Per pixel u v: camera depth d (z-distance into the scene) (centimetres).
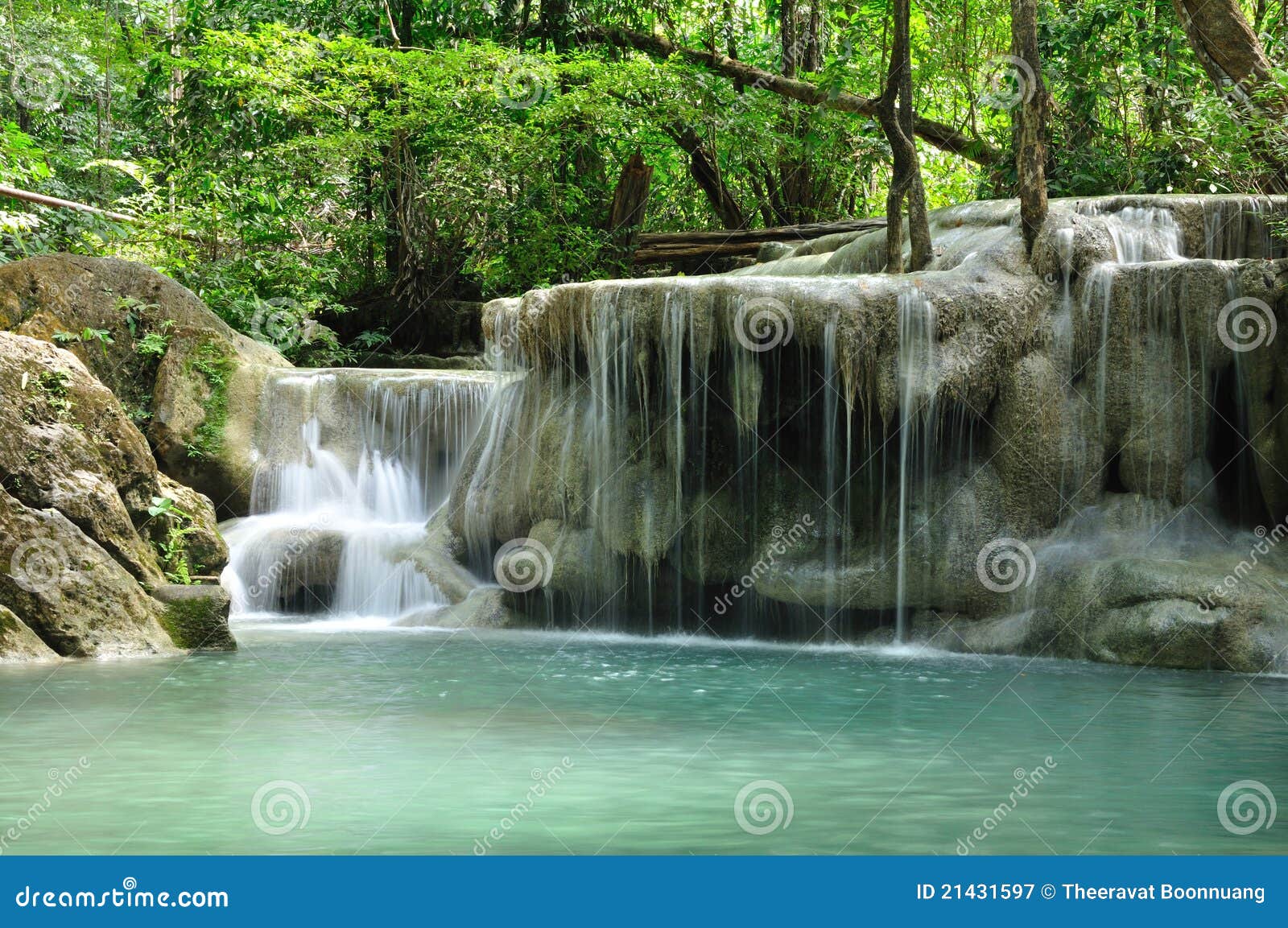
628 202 2248
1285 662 1061
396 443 1700
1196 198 1401
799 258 1777
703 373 1327
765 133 2231
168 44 2498
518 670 1076
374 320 2325
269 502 1648
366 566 1509
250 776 669
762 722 837
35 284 1655
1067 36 1833
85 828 569
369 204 2422
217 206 2261
